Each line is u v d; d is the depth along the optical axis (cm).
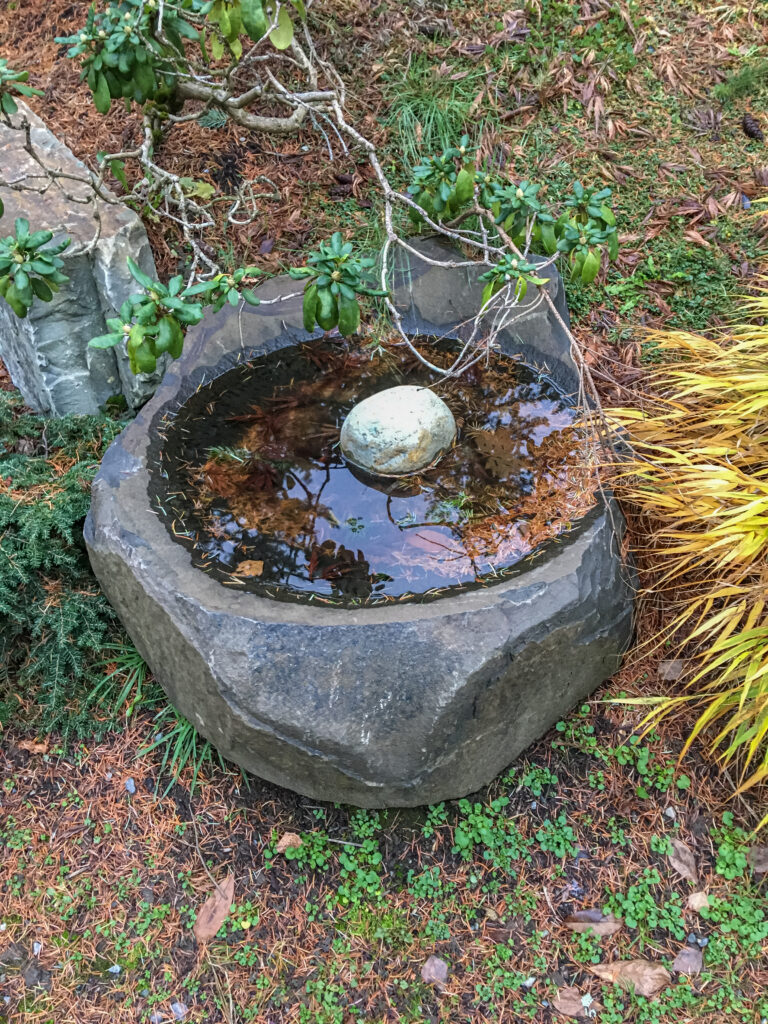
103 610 296
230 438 312
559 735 280
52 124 404
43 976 243
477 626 232
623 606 271
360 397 333
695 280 381
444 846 260
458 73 419
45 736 289
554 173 404
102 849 265
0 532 291
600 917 247
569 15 441
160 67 317
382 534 279
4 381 376
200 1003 236
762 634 242
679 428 299
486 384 336
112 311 331
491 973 238
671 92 434
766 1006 229
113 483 276
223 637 232
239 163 395
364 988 237
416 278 352
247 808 270
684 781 267
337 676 228
